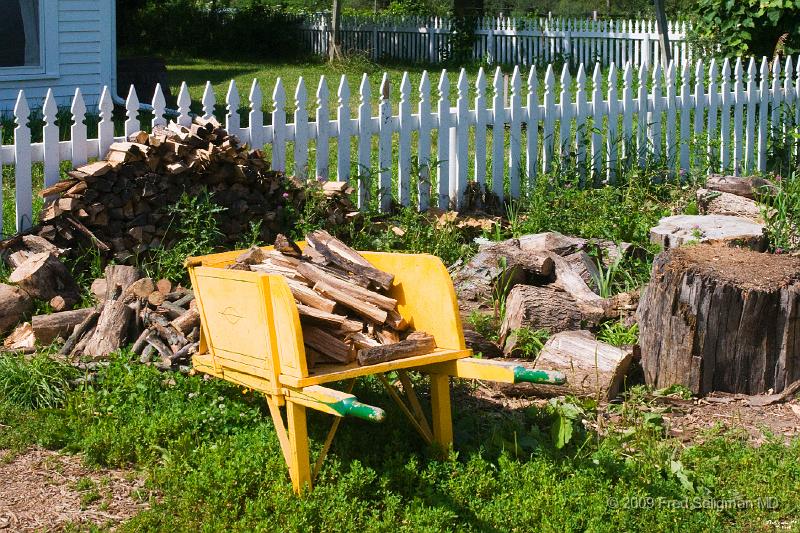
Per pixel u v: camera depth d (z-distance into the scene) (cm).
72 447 504
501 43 2573
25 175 768
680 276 591
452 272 784
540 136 1049
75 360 591
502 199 1016
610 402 582
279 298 438
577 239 786
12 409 540
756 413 578
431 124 966
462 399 579
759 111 1215
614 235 834
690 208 935
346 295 495
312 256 522
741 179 956
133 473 481
